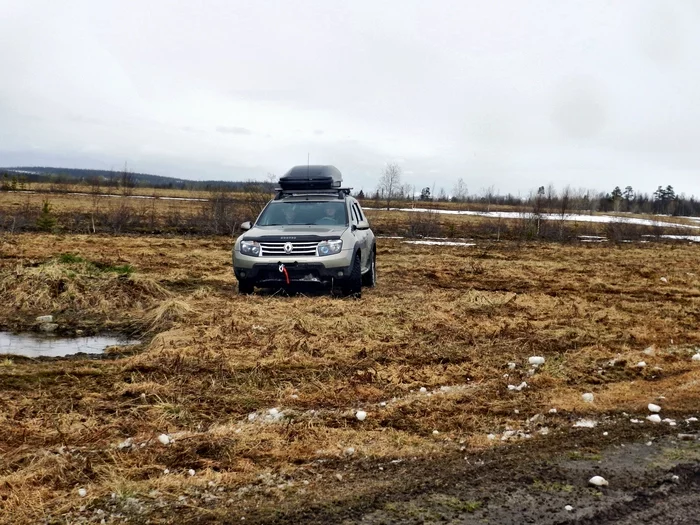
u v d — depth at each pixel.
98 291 9.59
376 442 4.44
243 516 3.34
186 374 5.92
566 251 23.91
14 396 5.22
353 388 5.64
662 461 4.16
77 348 7.28
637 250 25.36
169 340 7.18
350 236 10.57
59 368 6.05
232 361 6.38
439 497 3.60
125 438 4.44
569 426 4.84
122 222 26.95
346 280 10.42
